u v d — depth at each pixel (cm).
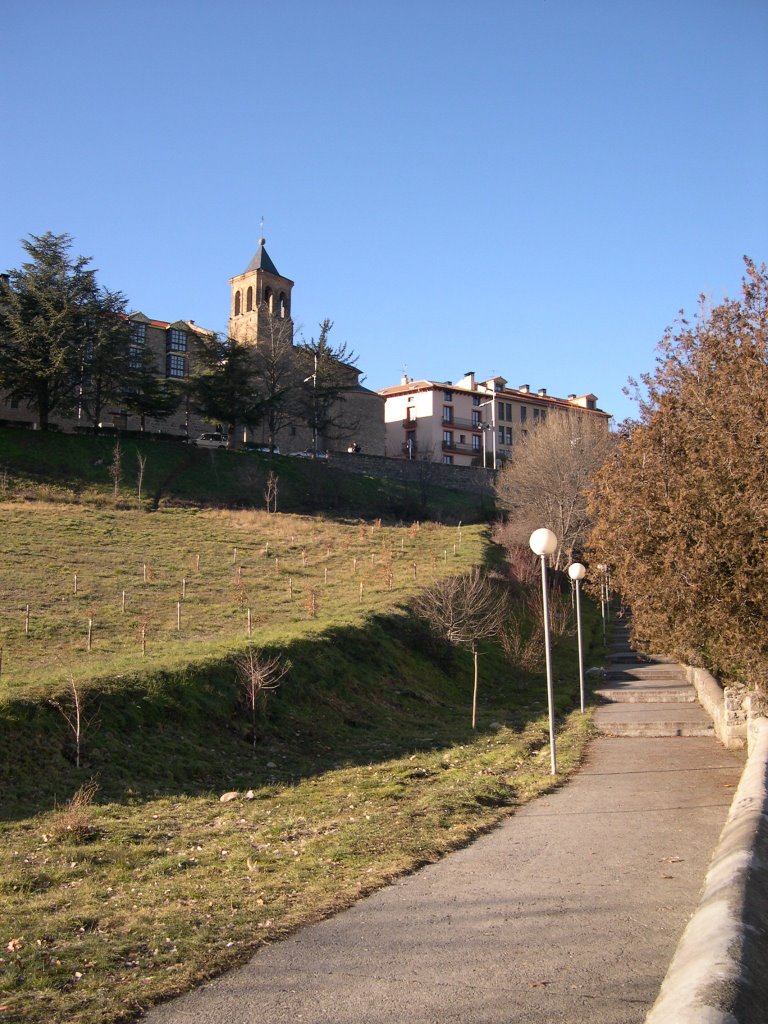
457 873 775
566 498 4775
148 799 1246
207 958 566
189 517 4756
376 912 659
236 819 1119
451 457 9644
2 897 771
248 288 8962
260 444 7350
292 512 5528
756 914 466
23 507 4438
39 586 3033
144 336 7438
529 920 623
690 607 1010
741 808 719
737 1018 333
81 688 1546
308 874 793
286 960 559
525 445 5553
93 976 543
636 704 2312
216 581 3391
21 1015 484
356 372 7350
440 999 481
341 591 3281
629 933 585
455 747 1731
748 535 939
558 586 4212
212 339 6406
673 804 1071
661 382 1220
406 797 1223
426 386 9650
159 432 6819
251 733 1694
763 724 1152
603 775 1324
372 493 6366
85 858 908
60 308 5750
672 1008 358
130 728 1525
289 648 2162
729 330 1081
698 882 711
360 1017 462
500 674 2866
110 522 4394
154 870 855
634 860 796
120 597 2988
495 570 3906
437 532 4925
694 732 1800
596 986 492
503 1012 460
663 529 1045
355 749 1744
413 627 2786
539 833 938
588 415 5525
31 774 1274
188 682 1747
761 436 926
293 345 7162
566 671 3023
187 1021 468
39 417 5966
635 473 1121
